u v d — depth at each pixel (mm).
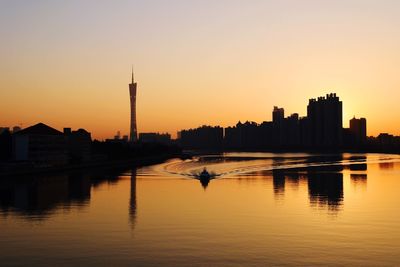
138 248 90000
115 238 98125
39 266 79188
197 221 116688
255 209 136000
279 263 80562
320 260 82250
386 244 92938
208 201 153750
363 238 97812
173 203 149125
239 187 198750
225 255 85125
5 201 151250
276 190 185375
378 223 113500
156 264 80000
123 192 178750
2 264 80375
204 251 87812
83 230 106250
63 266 79125
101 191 181500
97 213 129125
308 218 120438
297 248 89875
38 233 103250
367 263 80625
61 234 102125
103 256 84688
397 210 133375
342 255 85250
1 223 114750
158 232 103750
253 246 91188
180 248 89812
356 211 131750
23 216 124250
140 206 142375
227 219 119312
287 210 133750
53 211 132250
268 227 108875
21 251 88250
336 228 107625
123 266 79062
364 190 184750
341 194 171500
